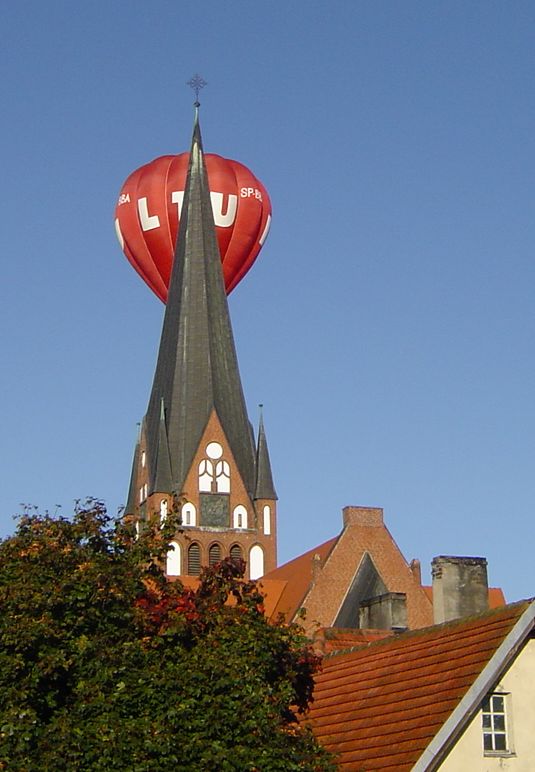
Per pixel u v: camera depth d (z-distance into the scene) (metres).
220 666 30.12
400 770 30.92
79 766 28.27
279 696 31.17
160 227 149.88
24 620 30.19
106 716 28.89
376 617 60.97
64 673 30.34
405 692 34.25
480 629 33.88
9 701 29.19
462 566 47.84
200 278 148.62
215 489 140.75
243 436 143.75
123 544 34.81
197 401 143.50
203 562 138.00
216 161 152.12
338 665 39.41
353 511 119.25
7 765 28.33
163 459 140.88
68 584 31.27
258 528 140.62
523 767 31.48
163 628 32.12
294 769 29.53
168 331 148.50
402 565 118.69
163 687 29.80
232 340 148.25
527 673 32.09
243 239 151.00
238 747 29.05
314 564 117.38
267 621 33.47
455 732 30.88
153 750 28.34
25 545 33.00
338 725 35.44
